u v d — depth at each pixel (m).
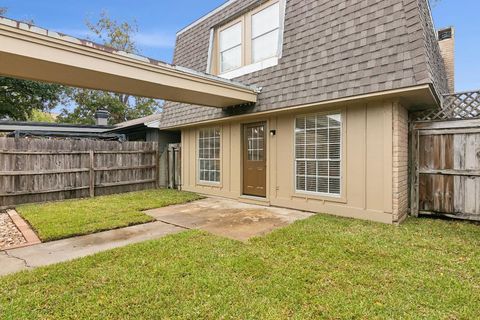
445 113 5.82
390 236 4.40
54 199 8.06
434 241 4.17
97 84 5.59
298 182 6.75
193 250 3.84
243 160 8.20
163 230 5.00
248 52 7.77
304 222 5.29
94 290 2.80
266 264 3.37
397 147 5.17
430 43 5.49
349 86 5.32
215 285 2.87
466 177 5.48
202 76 6.13
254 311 2.44
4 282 2.96
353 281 2.94
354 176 5.70
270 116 7.29
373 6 5.27
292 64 6.48
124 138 12.48
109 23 23.72
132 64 5.14
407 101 5.41
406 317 2.34
